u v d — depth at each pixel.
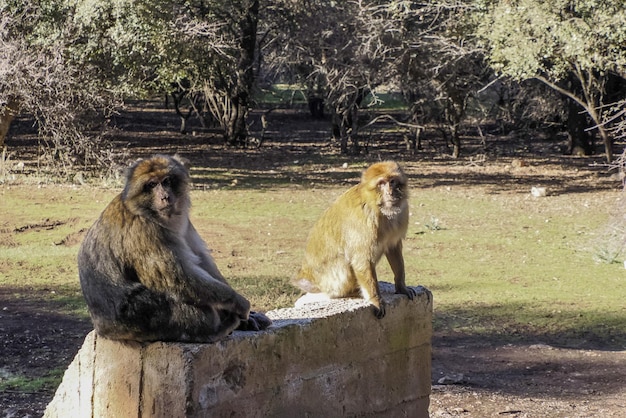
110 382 5.60
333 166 29.78
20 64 21.17
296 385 5.93
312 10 30.30
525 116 37.66
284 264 15.91
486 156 33.09
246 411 5.57
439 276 15.68
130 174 5.19
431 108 32.97
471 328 12.66
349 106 32.22
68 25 22.16
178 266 5.09
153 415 5.37
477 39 25.02
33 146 30.84
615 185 25.80
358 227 6.66
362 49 28.36
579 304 14.04
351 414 6.44
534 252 17.56
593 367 10.61
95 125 26.94
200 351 5.21
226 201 22.20
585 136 33.19
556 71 21.72
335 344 6.24
